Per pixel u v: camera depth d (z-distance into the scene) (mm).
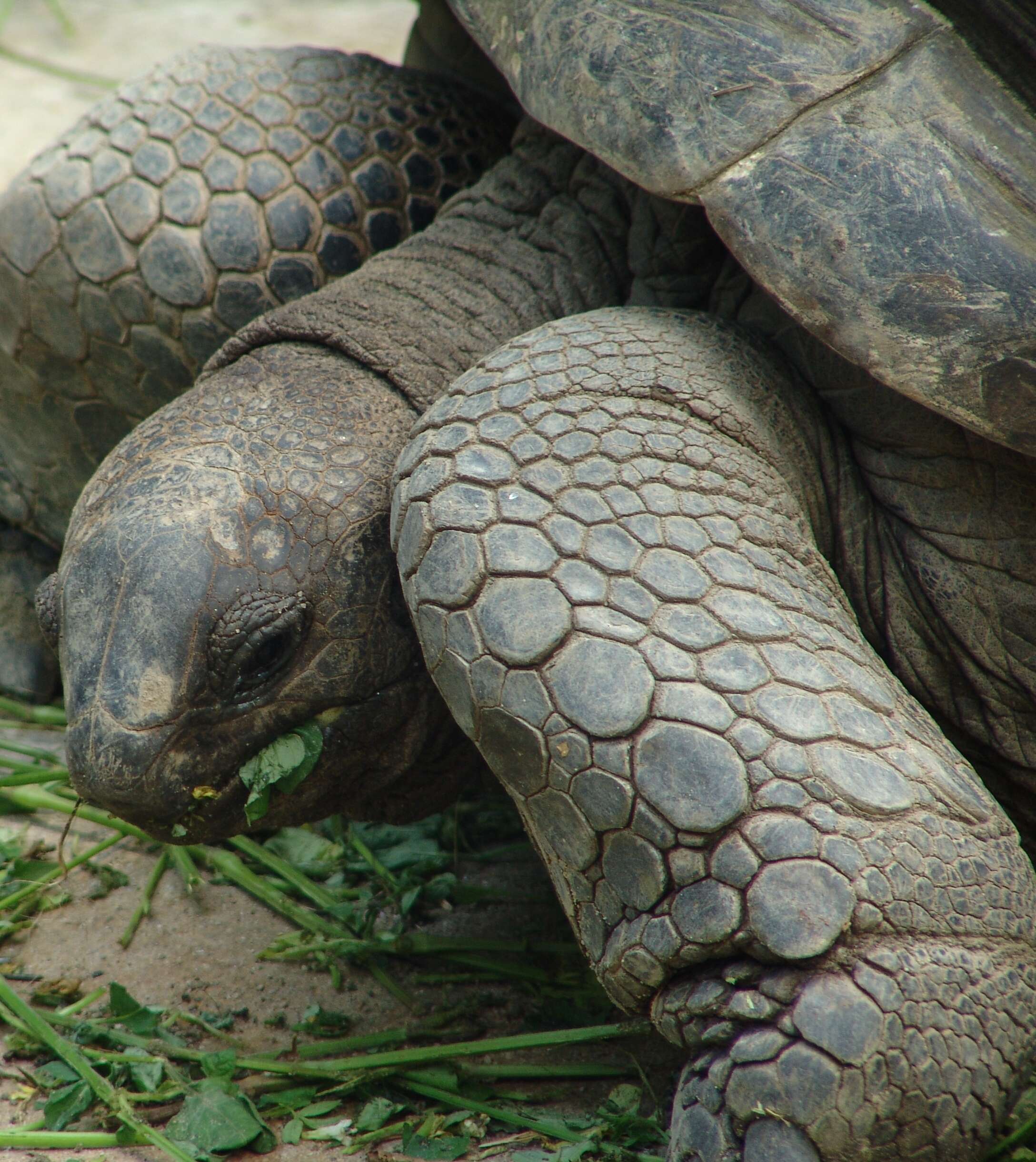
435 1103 5359
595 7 5293
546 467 4543
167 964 6230
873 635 5629
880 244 4602
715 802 3994
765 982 3947
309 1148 5062
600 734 4121
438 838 7215
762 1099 3883
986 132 4637
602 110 5164
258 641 4871
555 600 4266
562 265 6188
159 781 4863
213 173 6801
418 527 4551
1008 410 4531
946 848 4133
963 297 4500
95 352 7215
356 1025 5836
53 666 8445
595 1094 5395
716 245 6023
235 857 6875
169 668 4762
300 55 7352
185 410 5289
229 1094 5145
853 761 4109
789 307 4777
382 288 5852
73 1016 5762
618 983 4285
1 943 6383
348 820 7125
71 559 4984
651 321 5320
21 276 7176
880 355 4645
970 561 5320
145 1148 5020
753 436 4969
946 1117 3982
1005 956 4191
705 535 4473
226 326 6859
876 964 3916
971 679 5504
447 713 5566
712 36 4992
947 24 4812
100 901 6715
